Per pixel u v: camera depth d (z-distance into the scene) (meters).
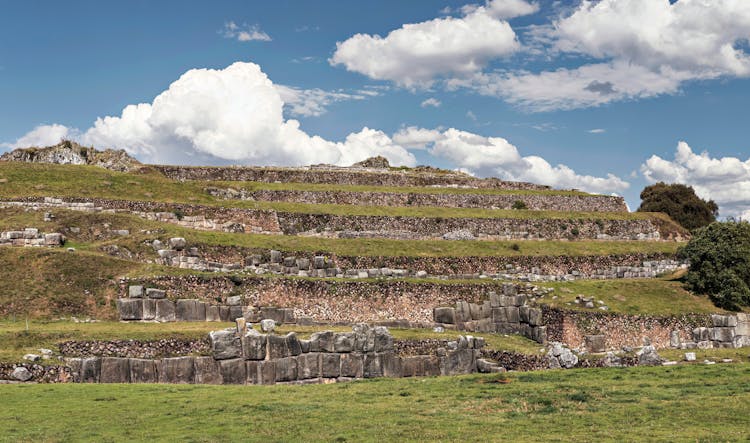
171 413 40.28
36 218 74.06
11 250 64.56
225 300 65.62
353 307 70.31
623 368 53.50
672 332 69.75
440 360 60.59
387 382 51.97
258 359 54.12
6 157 103.19
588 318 69.25
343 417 39.56
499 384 48.75
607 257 90.50
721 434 33.91
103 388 46.31
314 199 102.00
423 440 34.59
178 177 107.62
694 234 80.88
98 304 61.25
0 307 59.16
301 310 68.31
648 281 79.69
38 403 41.72
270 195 100.06
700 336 70.12
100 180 89.50
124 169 105.56
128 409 41.06
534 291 74.88
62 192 84.06
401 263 81.38
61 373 48.31
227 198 96.62
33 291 60.88
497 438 34.72
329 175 113.56
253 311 65.00
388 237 91.62
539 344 67.81
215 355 52.88
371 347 58.44
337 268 77.19
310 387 49.69
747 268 75.12
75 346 50.75
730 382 45.59
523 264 86.62
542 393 44.78
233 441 34.62
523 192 114.31
